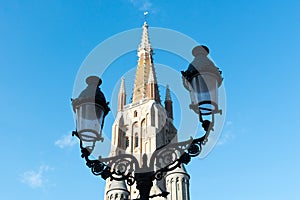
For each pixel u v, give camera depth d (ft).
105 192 236.43
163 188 188.44
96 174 33.04
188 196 214.69
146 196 30.83
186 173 221.87
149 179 31.40
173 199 207.72
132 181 32.81
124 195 216.74
